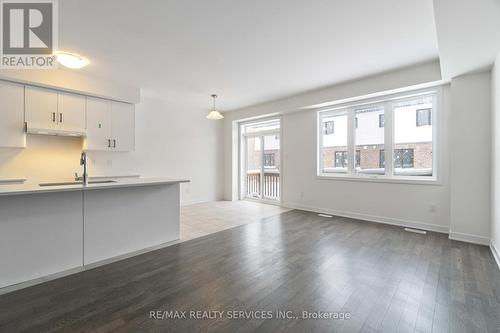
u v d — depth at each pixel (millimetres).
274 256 2865
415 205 4086
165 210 3361
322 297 2004
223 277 2357
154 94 5285
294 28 2674
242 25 2615
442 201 3824
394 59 3496
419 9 2330
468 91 3328
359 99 4582
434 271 2461
